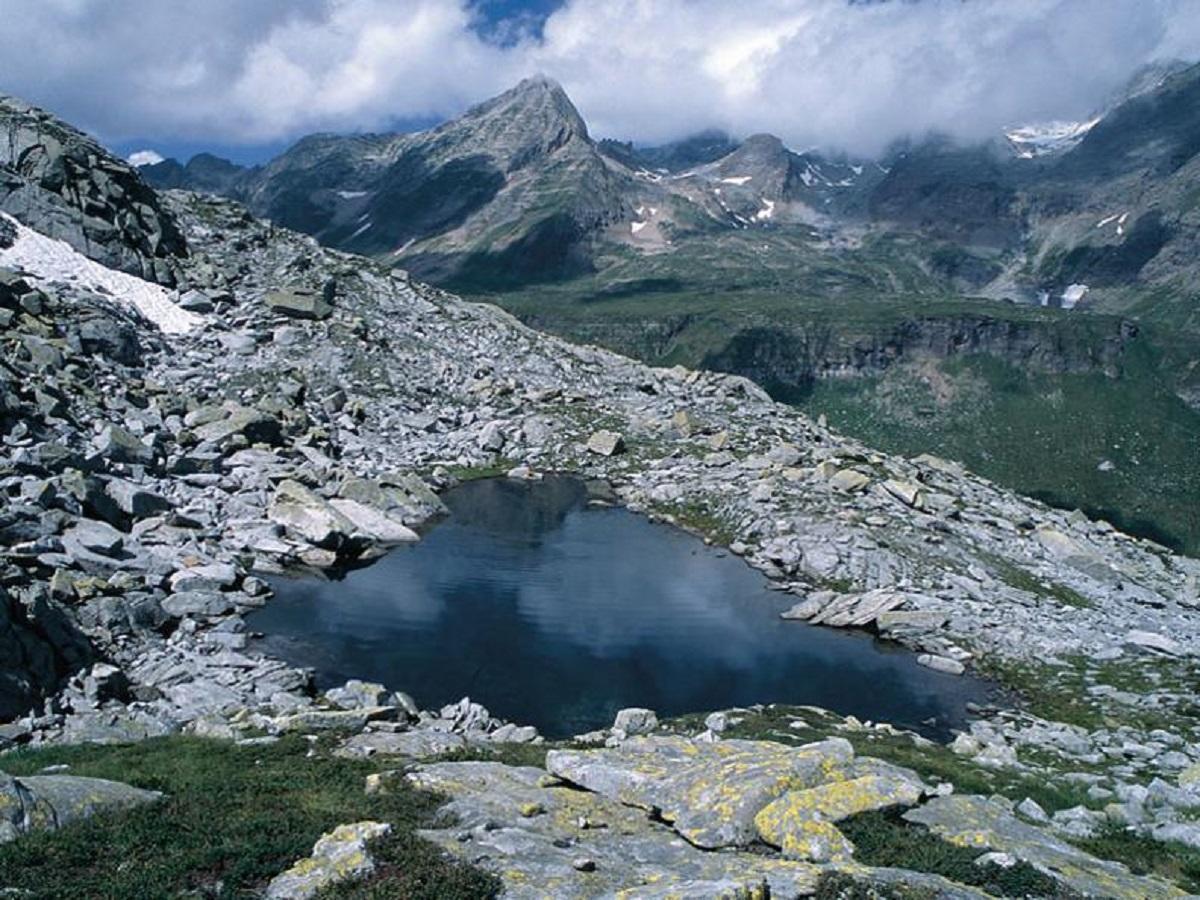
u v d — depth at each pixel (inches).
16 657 1334.9
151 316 3533.5
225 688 1483.8
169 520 2162.9
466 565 2423.7
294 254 4621.1
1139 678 1861.5
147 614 1700.3
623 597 2252.7
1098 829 963.3
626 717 1439.5
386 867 648.4
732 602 2268.7
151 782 880.3
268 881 650.8
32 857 662.5
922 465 3895.2
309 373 3624.5
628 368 4761.3
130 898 620.4
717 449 3474.4
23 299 2896.2
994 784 1186.0
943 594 2290.8
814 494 2923.2
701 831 745.0
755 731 1424.7
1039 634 2100.1
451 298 5064.0
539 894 622.8
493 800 819.4
